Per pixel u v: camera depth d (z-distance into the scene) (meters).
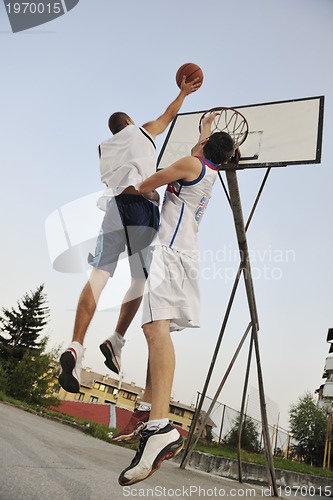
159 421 1.32
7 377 5.11
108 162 2.04
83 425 4.76
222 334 3.75
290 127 3.70
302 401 15.34
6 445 1.88
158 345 1.42
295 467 8.58
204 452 5.36
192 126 3.86
